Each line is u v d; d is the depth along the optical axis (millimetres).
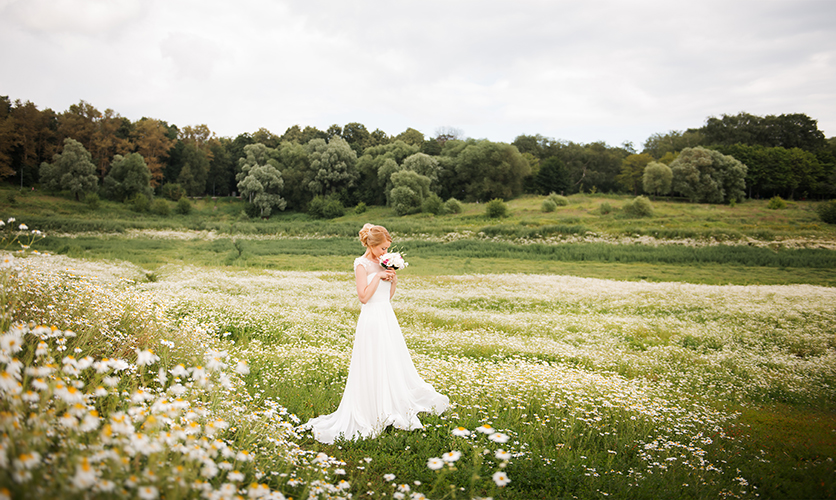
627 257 31344
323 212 72188
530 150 105312
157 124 84062
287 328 9742
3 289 3791
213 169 93000
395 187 70875
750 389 7469
